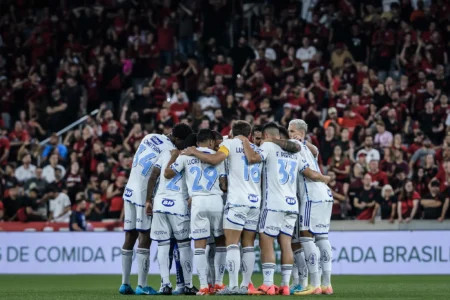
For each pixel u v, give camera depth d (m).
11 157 44.00
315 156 21.50
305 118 41.88
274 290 20.38
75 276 35.78
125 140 41.72
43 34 50.72
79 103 46.88
